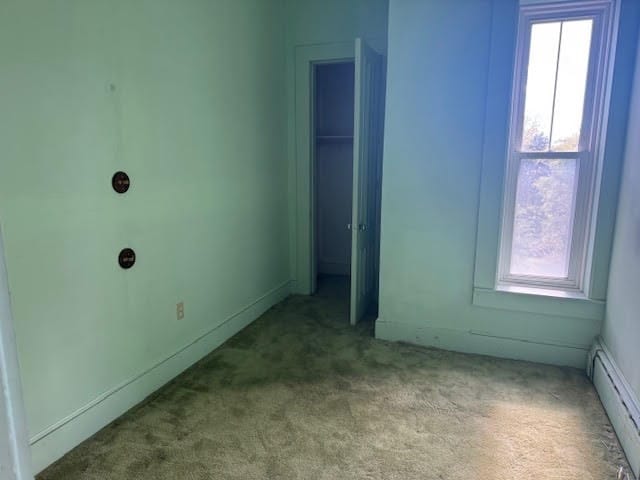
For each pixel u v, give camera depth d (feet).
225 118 9.36
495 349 9.09
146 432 6.50
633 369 6.25
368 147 10.59
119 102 6.57
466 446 6.21
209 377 8.19
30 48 5.25
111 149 6.49
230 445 6.22
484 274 8.91
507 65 8.14
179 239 8.13
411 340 9.73
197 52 8.29
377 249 12.07
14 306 5.27
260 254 11.34
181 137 8.00
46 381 5.72
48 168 5.57
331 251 15.88
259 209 11.13
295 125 12.33
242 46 9.83
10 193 5.15
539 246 8.86
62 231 5.81
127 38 6.65
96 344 6.45
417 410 7.09
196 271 8.70
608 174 7.70
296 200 12.76
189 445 6.21
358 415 6.96
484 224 8.76
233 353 9.22
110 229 6.57
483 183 8.64
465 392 7.65
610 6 7.68
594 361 7.95
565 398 7.48
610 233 7.88
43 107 5.45
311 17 11.60
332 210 15.61
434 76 8.71
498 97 8.29
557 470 5.74
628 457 5.87
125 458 5.92
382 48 11.14
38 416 5.64
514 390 7.72
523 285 9.03
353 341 9.80
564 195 8.52
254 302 11.14
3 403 1.63
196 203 8.55
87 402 6.35
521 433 6.49
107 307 6.61
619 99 7.44
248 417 6.89
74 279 6.04
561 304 8.43
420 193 9.16
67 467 5.74
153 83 7.23
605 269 8.05
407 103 8.96
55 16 5.53
